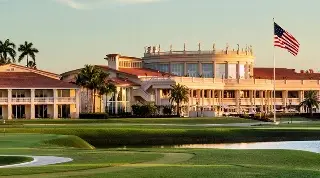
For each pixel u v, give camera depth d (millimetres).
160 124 140500
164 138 111312
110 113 191625
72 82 189750
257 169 49375
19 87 170875
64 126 119250
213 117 178250
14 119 161625
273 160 61375
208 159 58500
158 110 194375
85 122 144125
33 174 44562
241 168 49844
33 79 178500
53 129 108125
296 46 136125
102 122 145500
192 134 113875
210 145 105188
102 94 187625
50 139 86500
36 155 61094
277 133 121312
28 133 101750
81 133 107125
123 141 107875
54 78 189625
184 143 110250
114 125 127125
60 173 45156
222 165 52250
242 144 106750
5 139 85938
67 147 80875
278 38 137125
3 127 115375
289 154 67312
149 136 110312
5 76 180125
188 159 57656
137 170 46906
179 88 194750
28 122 140500
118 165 50688
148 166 50125
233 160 58750
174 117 176500
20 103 171125
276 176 45625
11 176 43531
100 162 53531
